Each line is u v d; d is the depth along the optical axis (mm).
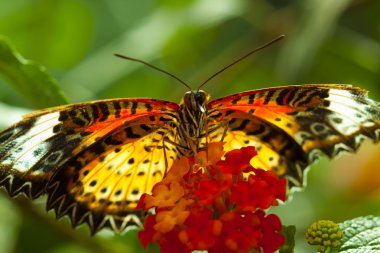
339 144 458
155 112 457
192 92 458
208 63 538
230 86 540
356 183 519
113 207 466
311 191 532
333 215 511
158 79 542
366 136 452
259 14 532
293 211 526
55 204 457
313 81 538
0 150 442
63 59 554
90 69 533
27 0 549
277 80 534
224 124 462
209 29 540
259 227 430
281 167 466
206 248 423
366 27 540
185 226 428
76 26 551
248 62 527
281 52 523
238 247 424
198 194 429
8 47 467
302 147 462
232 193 429
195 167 447
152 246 467
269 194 428
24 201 488
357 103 448
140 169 465
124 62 533
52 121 446
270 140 464
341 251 442
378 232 444
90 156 457
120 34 564
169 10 541
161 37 535
